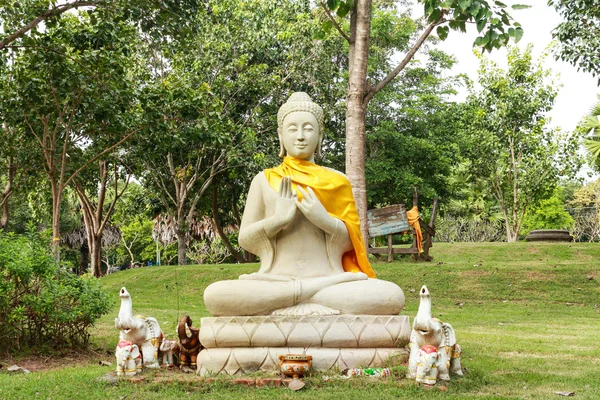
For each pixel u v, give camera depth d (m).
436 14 12.21
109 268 44.72
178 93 17.20
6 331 8.97
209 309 7.32
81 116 16.70
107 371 7.67
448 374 6.55
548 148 31.17
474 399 5.79
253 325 6.97
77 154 18.41
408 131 30.19
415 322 6.32
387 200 30.05
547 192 32.50
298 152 8.15
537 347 9.46
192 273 20.38
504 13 11.10
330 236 7.75
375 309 7.23
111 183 32.03
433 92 31.08
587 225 46.91
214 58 24.02
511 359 8.37
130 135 16.83
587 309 15.02
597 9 17.78
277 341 6.91
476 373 6.95
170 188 28.11
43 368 8.48
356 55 12.59
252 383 6.35
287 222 7.55
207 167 25.55
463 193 40.91
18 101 15.86
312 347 6.92
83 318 9.40
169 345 7.47
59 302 9.28
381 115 30.16
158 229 37.72
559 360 8.29
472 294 16.64
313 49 25.03
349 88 12.62
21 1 14.42
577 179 31.58
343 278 7.48
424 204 30.44
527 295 16.31
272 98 25.78
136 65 22.89
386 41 29.91
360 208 12.30
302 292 7.20
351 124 12.52
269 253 7.80
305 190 7.71
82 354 9.44
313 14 25.17
